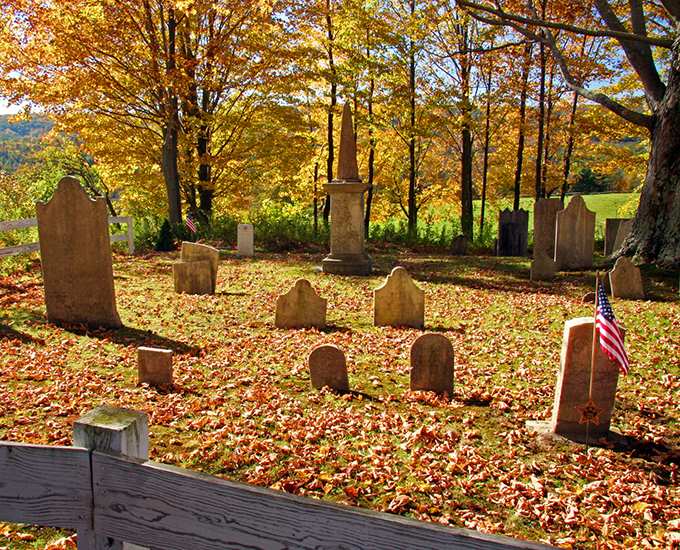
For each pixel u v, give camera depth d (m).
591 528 4.11
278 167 25.00
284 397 6.51
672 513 4.29
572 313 11.38
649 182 15.14
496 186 32.34
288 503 1.80
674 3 14.09
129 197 29.30
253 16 20.61
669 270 14.23
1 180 19.69
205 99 24.45
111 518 2.04
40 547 3.65
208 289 12.89
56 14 17.80
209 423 5.66
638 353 8.65
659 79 15.37
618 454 5.23
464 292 13.69
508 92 24.48
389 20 24.09
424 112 25.80
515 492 4.51
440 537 1.64
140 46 20.41
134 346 8.55
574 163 29.94
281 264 17.72
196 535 1.93
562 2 19.62
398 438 5.47
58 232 9.28
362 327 10.34
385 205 34.25
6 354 7.81
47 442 5.04
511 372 7.81
